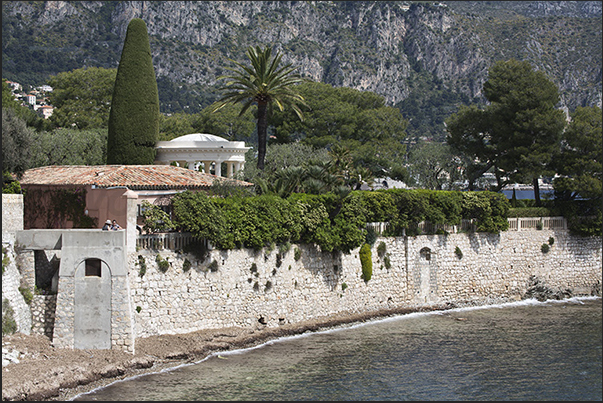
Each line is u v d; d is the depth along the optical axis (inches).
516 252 2989.7
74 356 1630.2
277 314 2175.2
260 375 1765.5
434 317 2559.1
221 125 4773.6
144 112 2625.5
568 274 3137.3
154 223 1865.2
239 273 2064.5
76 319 1662.2
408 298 2640.3
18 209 1913.1
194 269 1945.1
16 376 1492.4
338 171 2689.5
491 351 2129.7
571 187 3105.3
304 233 2276.1
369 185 2906.0
